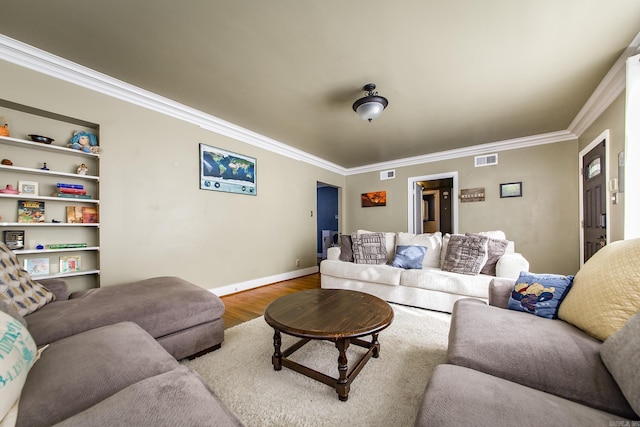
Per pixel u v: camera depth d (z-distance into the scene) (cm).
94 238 241
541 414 70
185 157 305
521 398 77
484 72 228
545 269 384
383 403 137
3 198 198
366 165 571
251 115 317
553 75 232
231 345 203
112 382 91
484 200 432
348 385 142
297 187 471
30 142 198
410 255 319
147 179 272
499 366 99
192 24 172
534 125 348
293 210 462
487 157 431
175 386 87
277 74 230
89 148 232
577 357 96
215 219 336
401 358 181
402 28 176
